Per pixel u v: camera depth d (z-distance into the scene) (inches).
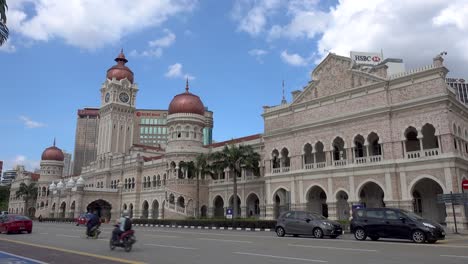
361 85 1752.0
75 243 992.9
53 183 3976.4
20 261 637.3
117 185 3513.8
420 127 1542.8
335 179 1776.6
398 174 1581.0
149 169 3184.1
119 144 3946.9
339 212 1859.0
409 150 1779.0
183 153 2706.7
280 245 866.1
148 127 6875.0
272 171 2082.9
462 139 1556.3
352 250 745.6
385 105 1644.9
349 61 1812.3
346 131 1774.1
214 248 812.0
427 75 1551.4
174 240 1037.8
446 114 1476.4
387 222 977.5
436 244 873.5
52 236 1263.5
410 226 935.0
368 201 1825.8
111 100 3983.8
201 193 2719.0
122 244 781.3
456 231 1232.8
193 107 2839.6
